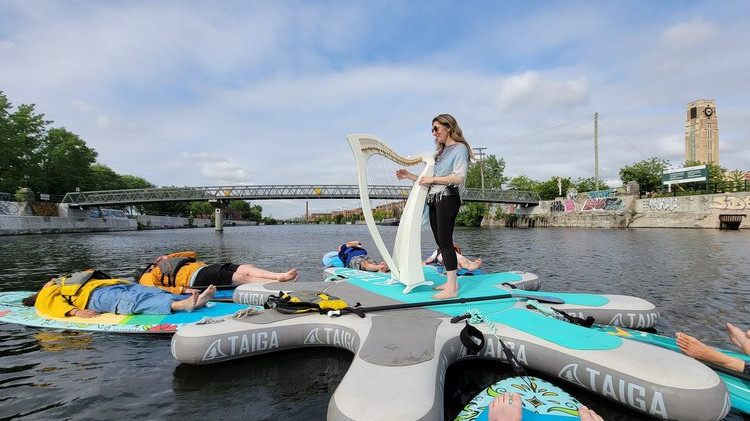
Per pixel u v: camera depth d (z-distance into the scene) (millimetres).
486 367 3330
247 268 5762
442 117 4617
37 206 37656
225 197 46062
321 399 2824
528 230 34688
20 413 2666
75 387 3047
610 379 2562
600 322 4070
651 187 44812
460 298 4113
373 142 4879
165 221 69875
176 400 2838
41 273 9367
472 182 65562
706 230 26234
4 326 4469
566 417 2252
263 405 2754
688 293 6348
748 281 7340
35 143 43031
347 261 7379
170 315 4594
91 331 4316
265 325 3529
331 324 3598
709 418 2230
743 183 29406
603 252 13000
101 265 11188
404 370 2455
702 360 2930
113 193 44688
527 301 3996
